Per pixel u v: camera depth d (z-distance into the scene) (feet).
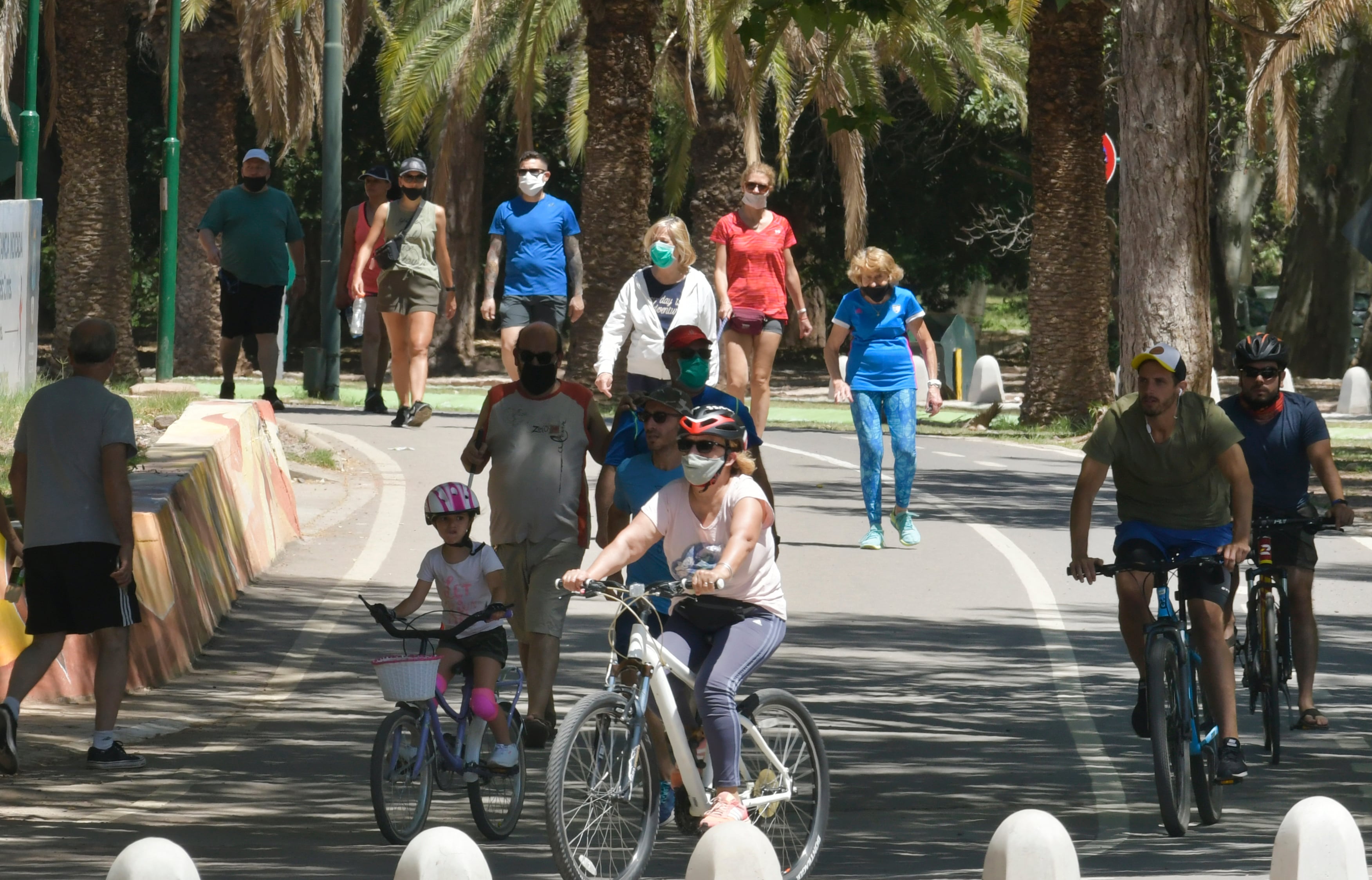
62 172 287.07
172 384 222.28
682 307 122.01
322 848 68.69
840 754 90.27
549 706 90.63
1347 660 115.96
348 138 501.97
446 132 379.76
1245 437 95.50
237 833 72.13
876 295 151.02
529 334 88.22
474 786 75.46
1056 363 280.31
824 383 426.92
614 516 82.64
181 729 94.43
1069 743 93.45
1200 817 77.41
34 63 242.37
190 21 336.70
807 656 113.91
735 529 64.69
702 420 64.64
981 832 73.36
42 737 90.53
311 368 267.59
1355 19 319.68
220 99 354.95
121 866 35.73
